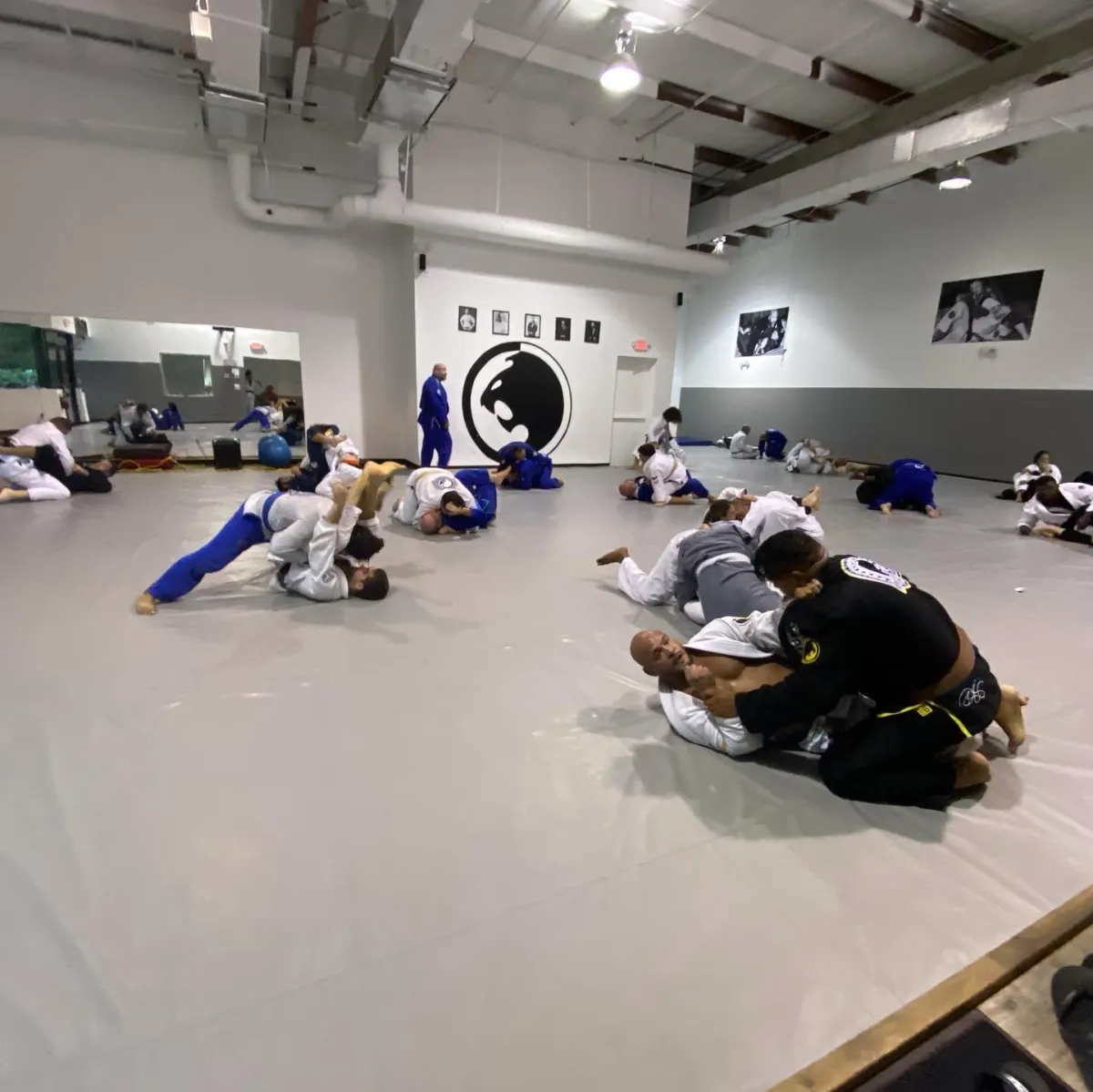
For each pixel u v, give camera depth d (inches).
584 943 54.8
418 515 209.8
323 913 56.9
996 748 88.0
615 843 67.1
